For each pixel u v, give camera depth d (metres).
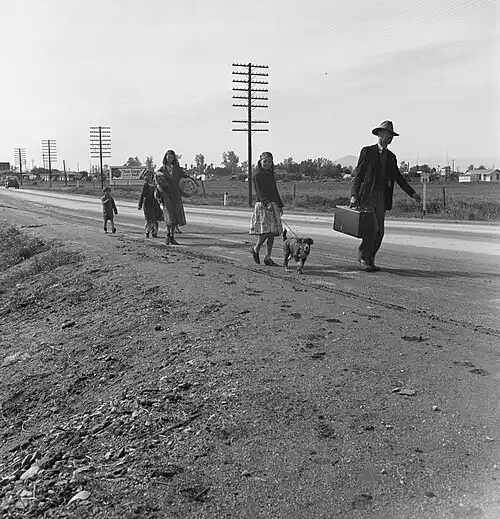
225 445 3.80
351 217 9.38
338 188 76.50
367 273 9.38
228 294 7.81
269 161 10.05
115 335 7.21
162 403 4.60
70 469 3.89
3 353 8.02
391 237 16.36
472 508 2.99
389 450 3.54
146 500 3.34
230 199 51.66
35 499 3.59
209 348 5.71
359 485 3.25
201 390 4.73
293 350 5.32
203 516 3.14
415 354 5.06
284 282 8.53
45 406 5.78
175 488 3.41
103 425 4.56
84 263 12.45
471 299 7.22
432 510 3.00
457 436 3.65
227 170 170.88
